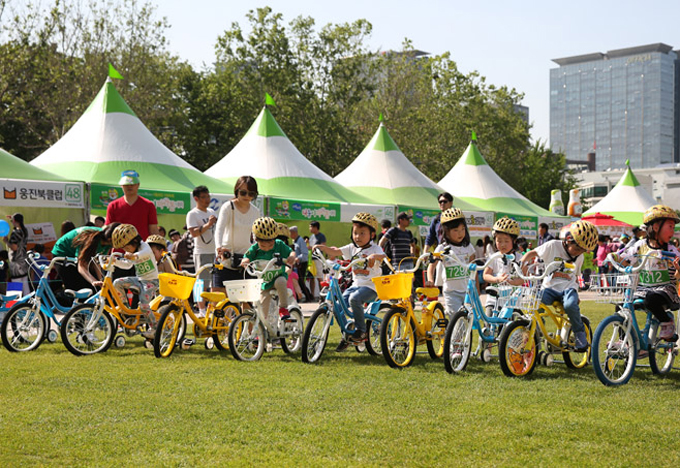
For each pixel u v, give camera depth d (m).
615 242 22.95
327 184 19.62
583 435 4.54
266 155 19.34
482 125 49.28
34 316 8.34
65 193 14.09
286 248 7.85
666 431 4.64
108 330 8.08
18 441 4.34
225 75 40.44
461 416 5.01
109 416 4.98
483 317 6.91
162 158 16.58
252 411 5.12
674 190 124.38
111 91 17.23
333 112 39.94
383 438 4.47
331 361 7.49
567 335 7.07
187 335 9.56
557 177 60.56
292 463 3.97
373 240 7.75
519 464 3.98
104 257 8.17
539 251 6.82
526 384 6.22
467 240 7.68
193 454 4.14
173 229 15.34
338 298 7.47
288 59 39.19
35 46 31.27
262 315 7.60
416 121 42.88
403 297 7.20
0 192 13.02
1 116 31.61
